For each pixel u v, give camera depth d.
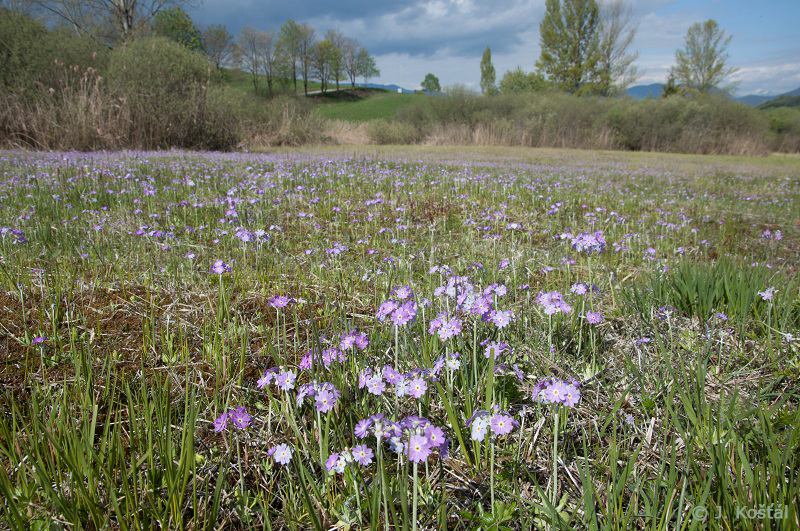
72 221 4.58
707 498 1.58
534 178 10.05
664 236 5.52
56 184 6.48
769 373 2.49
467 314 2.83
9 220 4.34
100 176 6.62
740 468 1.58
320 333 2.84
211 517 1.53
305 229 5.27
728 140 28.28
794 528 1.33
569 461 1.92
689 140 28.11
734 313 3.09
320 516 1.64
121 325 2.79
